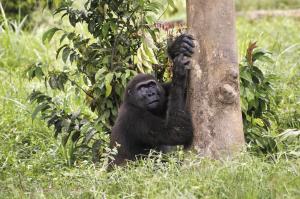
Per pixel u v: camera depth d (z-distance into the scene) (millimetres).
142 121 14922
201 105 13844
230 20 13586
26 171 16031
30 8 30312
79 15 16297
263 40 27453
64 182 14141
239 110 13953
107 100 16469
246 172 12484
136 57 15992
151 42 15773
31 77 16562
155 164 13594
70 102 20156
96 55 16469
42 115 16875
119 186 12930
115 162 15266
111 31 16438
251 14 35906
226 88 13609
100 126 16234
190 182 12375
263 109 16328
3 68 24562
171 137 14305
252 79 16109
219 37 13555
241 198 11805
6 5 30188
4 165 16297
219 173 12586
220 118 13758
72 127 16578
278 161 13359
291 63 23406
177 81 14117
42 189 13836
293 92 20016
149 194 12164
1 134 18906
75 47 16500
